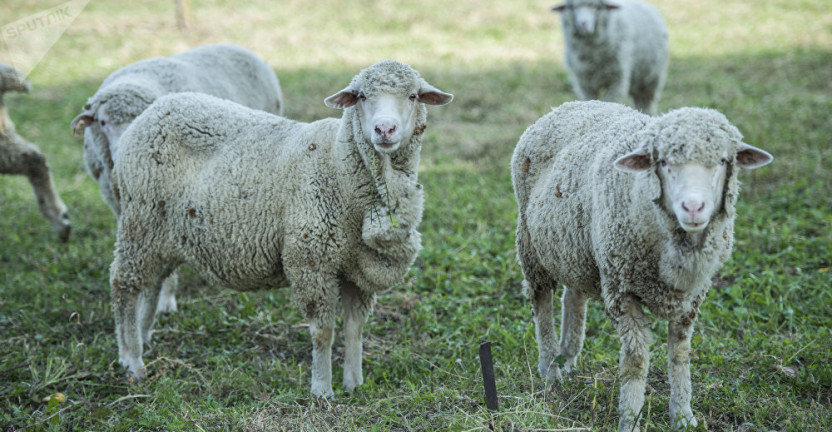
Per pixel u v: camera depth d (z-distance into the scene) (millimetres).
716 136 4906
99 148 8891
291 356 7762
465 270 9570
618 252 5410
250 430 5906
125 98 8477
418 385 6738
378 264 6672
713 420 5801
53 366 7285
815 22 25062
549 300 6789
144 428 6250
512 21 27641
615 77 13820
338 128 6633
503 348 7375
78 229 11688
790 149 12523
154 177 6973
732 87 17625
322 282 6598
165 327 8375
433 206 11688
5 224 11875
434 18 28047
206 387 6926
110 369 7312
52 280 9594
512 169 6965
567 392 6238
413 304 8734
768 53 21203
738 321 7621
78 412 6578
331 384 6805
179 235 7023
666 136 4988
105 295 9312
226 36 26016
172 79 9422
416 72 6395
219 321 8414
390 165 6457
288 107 17656
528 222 6512
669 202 5023
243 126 7094
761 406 5844
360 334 6996
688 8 28625
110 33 26094
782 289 8078
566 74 20359
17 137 10594
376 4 29875
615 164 5117
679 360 5594
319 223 6477
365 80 6262
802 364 6574
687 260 5113
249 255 6777
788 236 9352
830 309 7621
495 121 16719
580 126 6355
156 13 29016
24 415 6480
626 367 5488
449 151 14664
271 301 8906
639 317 5520
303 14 28812
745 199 10938
